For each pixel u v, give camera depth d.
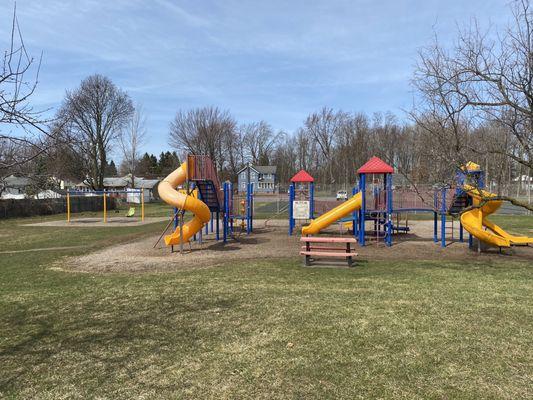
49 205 33.53
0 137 2.96
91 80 44.53
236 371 3.83
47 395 3.44
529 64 5.75
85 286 7.61
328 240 9.14
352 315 5.41
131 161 52.56
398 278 7.75
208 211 12.02
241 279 7.84
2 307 6.23
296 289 6.93
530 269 8.63
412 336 4.63
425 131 8.70
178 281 7.82
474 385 3.50
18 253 12.43
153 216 30.86
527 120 6.13
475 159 7.60
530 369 3.79
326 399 3.29
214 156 67.75
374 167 12.95
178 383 3.62
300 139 84.69
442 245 12.52
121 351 4.36
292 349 4.32
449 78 6.85
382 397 3.31
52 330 5.10
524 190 37.00
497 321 5.12
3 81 2.91
